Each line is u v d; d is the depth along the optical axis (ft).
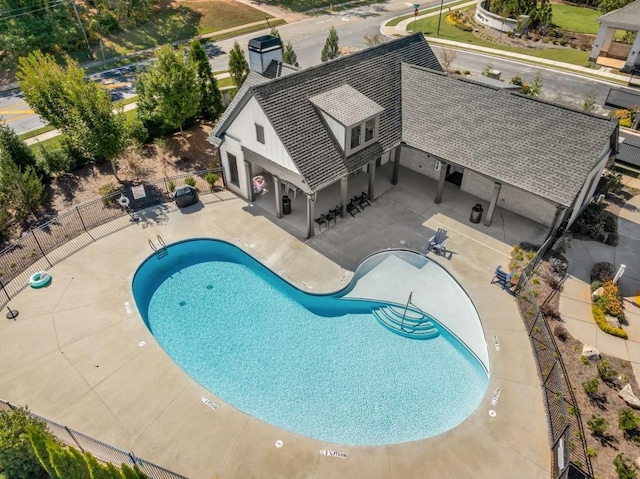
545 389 57.52
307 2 227.20
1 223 82.89
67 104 91.40
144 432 53.67
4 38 151.84
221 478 49.44
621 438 52.19
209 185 96.53
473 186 91.50
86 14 179.93
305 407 57.47
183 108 102.47
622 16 147.84
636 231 82.53
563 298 69.87
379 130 85.56
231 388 59.72
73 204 90.79
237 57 118.83
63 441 52.54
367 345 65.36
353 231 83.97
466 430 53.62
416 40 101.19
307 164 75.46
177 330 67.72
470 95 85.05
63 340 64.44
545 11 182.60
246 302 72.33
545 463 50.39
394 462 50.78
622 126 118.73
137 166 102.27
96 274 75.25
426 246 80.38
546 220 83.66
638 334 64.39
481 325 66.13
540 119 77.30
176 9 204.74
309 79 81.20
